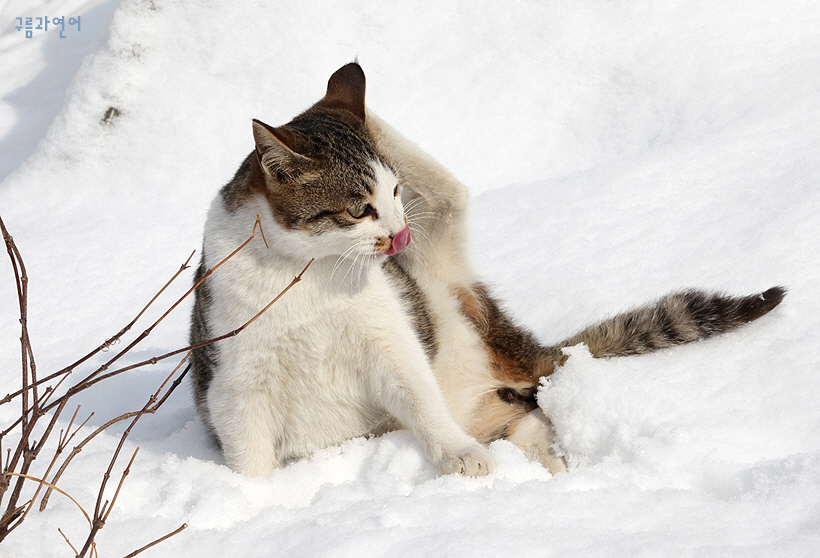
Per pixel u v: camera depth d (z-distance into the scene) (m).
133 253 5.62
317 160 2.87
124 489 2.77
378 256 2.94
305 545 2.22
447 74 6.86
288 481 2.94
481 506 2.38
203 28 7.01
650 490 2.47
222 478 2.85
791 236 4.12
